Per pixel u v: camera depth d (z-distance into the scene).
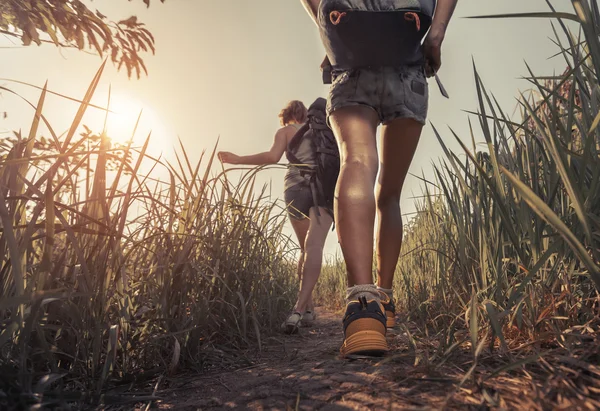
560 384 0.83
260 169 2.25
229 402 1.07
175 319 1.43
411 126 1.68
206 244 1.84
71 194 1.47
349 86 1.62
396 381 1.01
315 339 2.23
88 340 1.22
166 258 1.57
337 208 1.46
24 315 1.00
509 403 0.80
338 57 1.64
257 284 2.29
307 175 3.08
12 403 0.85
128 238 1.32
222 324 1.89
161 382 1.31
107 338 1.30
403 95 1.62
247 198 2.42
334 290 5.41
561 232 0.90
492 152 1.27
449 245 2.08
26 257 1.11
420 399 0.87
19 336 0.98
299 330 2.65
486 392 0.83
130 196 1.37
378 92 1.61
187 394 1.20
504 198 1.35
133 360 1.38
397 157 1.76
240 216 2.25
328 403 0.95
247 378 1.28
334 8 1.59
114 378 1.24
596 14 1.17
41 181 1.04
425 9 1.59
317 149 3.04
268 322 2.46
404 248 3.46
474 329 1.01
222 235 2.15
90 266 1.27
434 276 2.31
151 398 1.06
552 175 1.23
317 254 2.85
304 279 2.77
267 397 1.06
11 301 0.81
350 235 1.42
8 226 0.92
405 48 1.60
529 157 1.46
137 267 1.63
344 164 1.53
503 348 1.06
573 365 0.90
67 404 0.98
